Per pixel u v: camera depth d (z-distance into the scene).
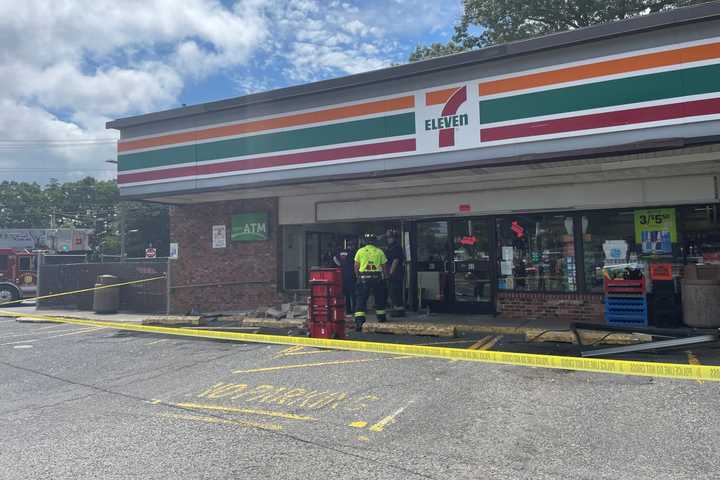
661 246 9.90
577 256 10.65
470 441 4.34
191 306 14.40
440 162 8.92
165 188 11.99
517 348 7.99
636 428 4.52
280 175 10.54
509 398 5.45
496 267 11.43
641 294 9.25
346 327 10.31
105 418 5.25
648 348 6.76
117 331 11.34
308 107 10.24
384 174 9.41
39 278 17.08
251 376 6.70
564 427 4.59
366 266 9.98
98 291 14.75
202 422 5.01
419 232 12.42
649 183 9.82
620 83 7.56
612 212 10.39
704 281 8.61
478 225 11.71
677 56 7.23
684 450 4.05
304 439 4.48
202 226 14.45
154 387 6.43
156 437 4.64
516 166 8.80
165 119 11.93
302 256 14.10
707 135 7.04
